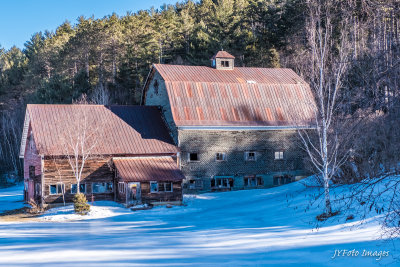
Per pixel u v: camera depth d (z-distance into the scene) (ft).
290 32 205.16
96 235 74.69
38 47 454.40
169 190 135.13
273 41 240.12
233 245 59.11
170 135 151.84
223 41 255.70
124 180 128.36
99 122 147.64
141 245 60.95
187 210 119.96
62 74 302.25
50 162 133.28
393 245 48.32
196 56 265.54
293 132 162.20
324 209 85.51
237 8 329.93
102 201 137.18
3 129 310.04
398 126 39.29
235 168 155.02
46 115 143.84
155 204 132.05
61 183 133.90
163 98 160.04
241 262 46.32
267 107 162.09
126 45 301.02
